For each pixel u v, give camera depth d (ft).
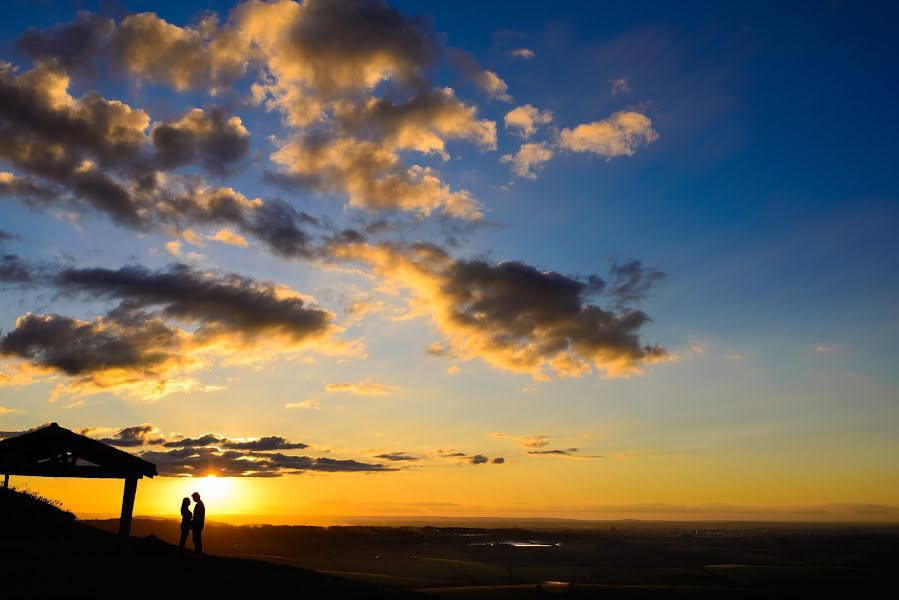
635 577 386.93
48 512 96.37
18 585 56.85
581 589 286.66
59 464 95.71
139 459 98.17
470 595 265.95
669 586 299.79
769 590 323.78
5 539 79.25
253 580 76.89
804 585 350.23
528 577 382.63
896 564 497.05
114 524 292.20
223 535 478.59
